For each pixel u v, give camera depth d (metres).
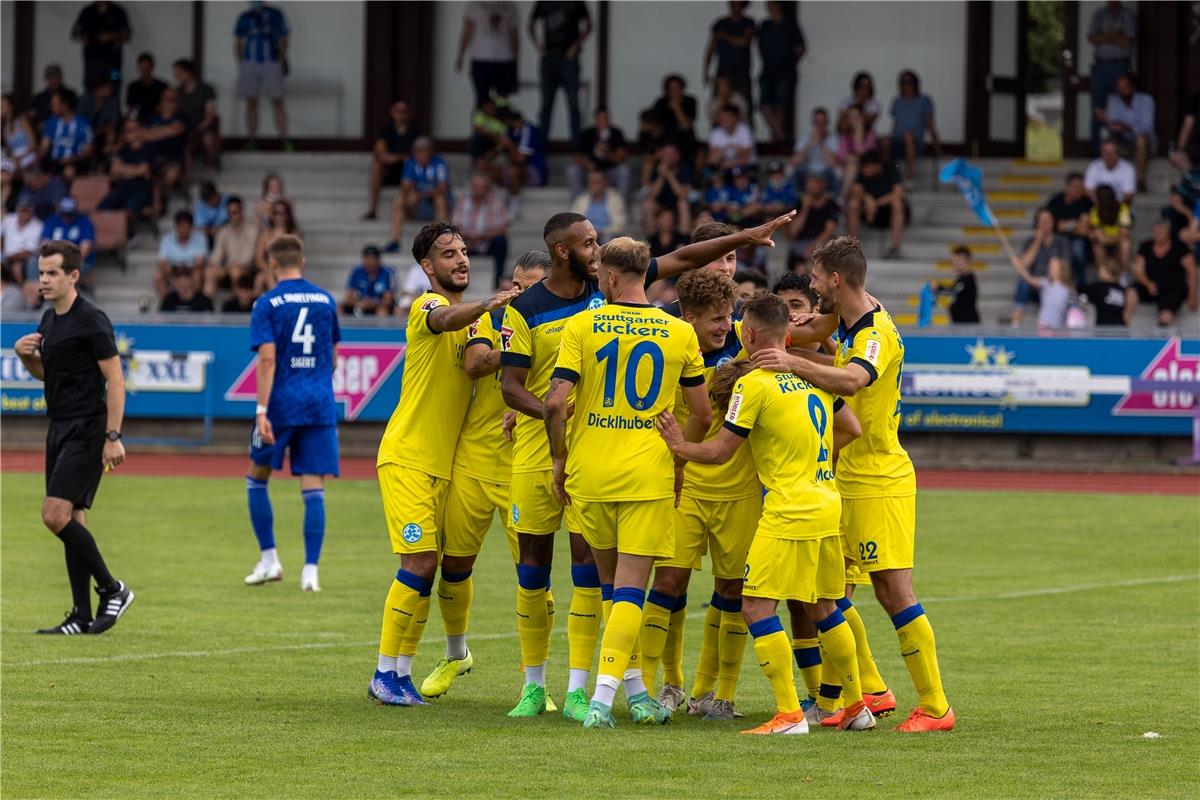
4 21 60.62
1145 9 55.38
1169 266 46.31
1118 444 41.16
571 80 53.47
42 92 55.69
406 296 46.47
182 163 54.88
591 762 12.55
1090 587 23.27
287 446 22.89
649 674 14.84
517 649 18.55
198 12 59.66
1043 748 13.21
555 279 14.91
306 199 55.75
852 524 14.38
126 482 36.81
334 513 31.70
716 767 12.39
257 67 57.44
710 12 57.75
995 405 41.16
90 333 18.94
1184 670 17.14
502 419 15.49
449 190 52.16
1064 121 56.72
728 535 14.76
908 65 56.62
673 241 46.56
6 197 53.41
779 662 13.92
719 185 49.22
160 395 43.56
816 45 57.00
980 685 16.30
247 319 43.34
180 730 13.80
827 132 51.19
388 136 54.38
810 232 48.50
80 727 13.89
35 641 18.47
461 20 59.16
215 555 26.00
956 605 21.66
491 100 53.88
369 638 18.88
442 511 15.49
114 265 53.12
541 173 54.53
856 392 13.80
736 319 16.05
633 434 14.12
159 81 55.94
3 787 11.71
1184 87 55.28
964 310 44.75
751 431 13.96
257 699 15.32
